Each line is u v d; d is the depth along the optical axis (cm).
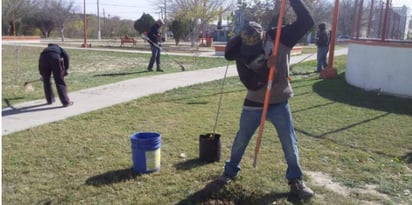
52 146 523
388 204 377
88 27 5697
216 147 469
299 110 751
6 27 4931
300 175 380
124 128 614
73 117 678
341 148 533
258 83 356
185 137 569
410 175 448
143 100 831
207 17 3522
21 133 579
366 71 1031
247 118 380
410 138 582
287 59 360
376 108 786
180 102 818
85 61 1777
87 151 506
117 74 1268
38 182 413
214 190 392
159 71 1349
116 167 452
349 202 379
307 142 557
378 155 509
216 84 1066
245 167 457
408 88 934
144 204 370
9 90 948
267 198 383
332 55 1233
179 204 371
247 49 349
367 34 1146
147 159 431
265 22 3216
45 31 5366
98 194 388
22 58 1898
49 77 776
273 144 540
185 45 3566
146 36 1348
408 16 1187
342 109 767
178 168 452
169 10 4050
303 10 343
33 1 5197
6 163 461
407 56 929
